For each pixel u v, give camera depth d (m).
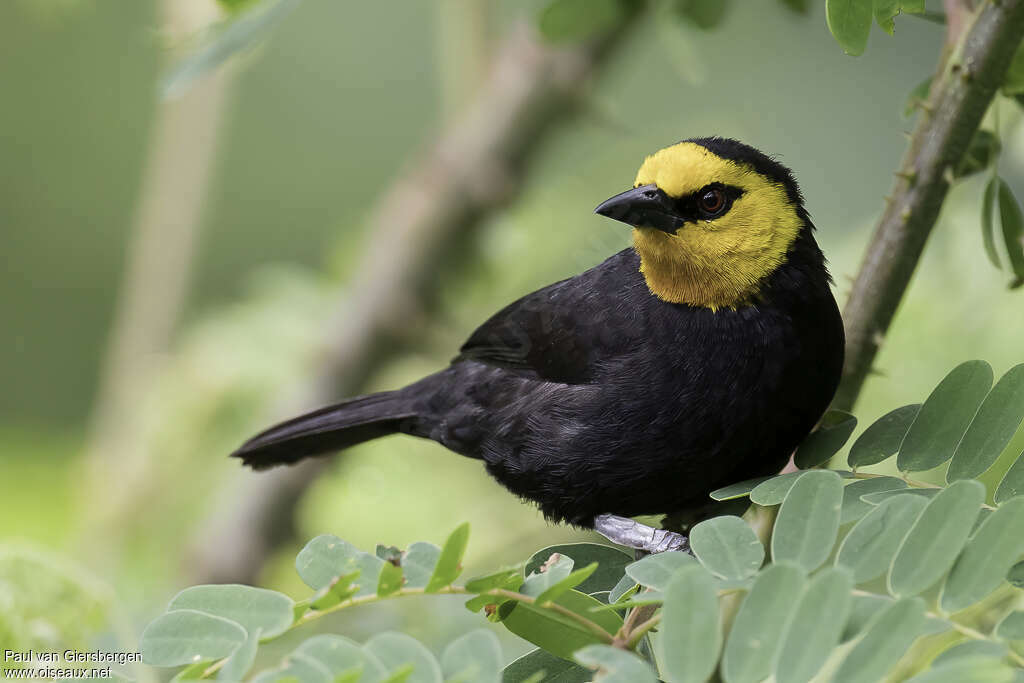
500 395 9.98
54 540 13.80
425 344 13.51
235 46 7.49
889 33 6.90
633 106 16.84
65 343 20.27
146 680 6.18
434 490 11.99
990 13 7.25
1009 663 5.01
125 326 15.01
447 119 13.69
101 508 13.55
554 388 9.48
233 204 20.33
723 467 8.88
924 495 6.14
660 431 8.88
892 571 5.20
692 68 10.63
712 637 4.82
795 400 8.57
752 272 8.66
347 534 11.95
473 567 10.65
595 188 13.01
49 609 6.49
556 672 6.27
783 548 5.64
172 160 15.06
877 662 4.63
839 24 6.78
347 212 20.39
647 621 5.62
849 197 16.75
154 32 8.31
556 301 9.66
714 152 8.72
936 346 10.21
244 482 13.10
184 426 13.55
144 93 20.67
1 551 6.52
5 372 19.97
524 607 5.98
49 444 15.09
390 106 20.88
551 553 7.26
